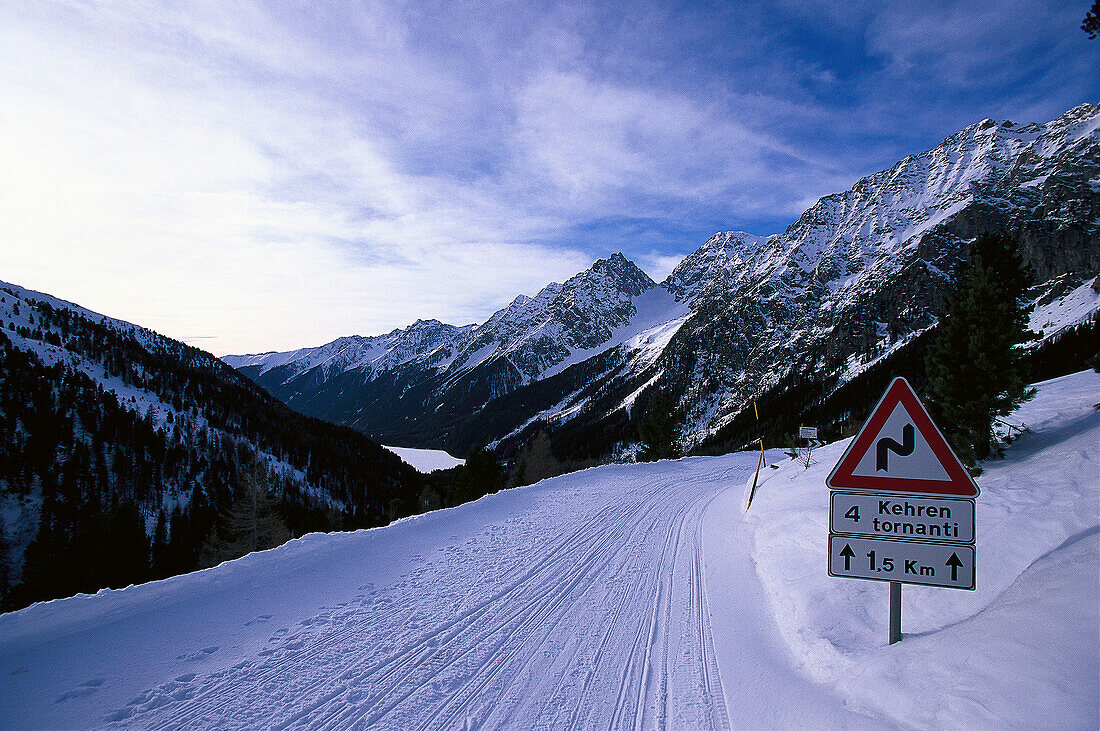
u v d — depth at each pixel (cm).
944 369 941
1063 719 271
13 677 445
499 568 787
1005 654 338
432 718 409
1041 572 446
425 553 864
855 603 546
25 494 6625
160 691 436
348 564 780
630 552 889
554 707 428
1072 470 643
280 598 643
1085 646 314
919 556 380
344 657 503
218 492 7719
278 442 10531
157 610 590
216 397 12125
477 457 4147
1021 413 1215
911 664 384
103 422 8450
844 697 393
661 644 543
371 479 10112
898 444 396
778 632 560
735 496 1443
